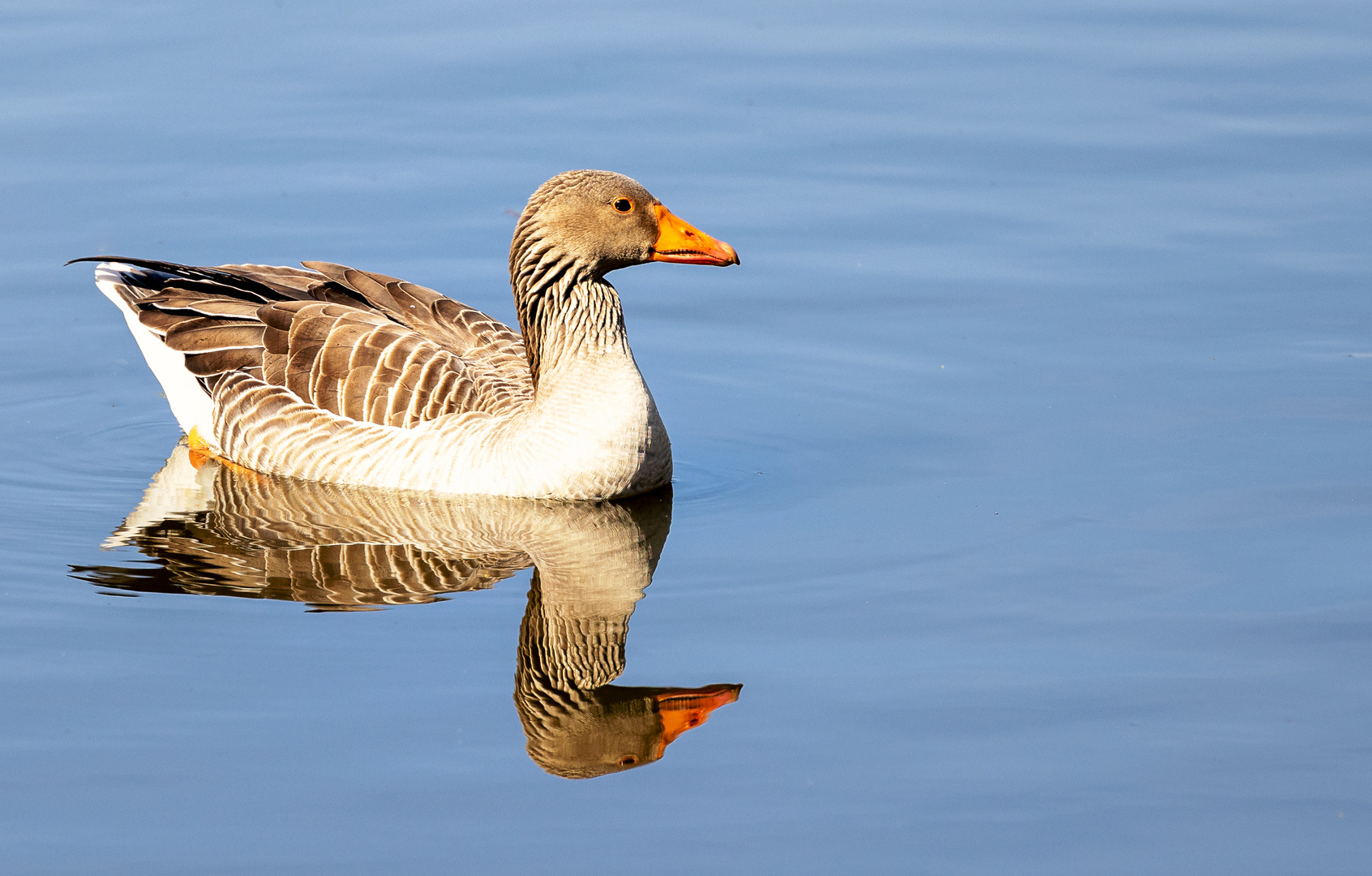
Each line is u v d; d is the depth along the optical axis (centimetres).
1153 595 1348
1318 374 1788
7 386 1862
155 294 1750
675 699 1202
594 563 1433
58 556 1431
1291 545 1430
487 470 1566
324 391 1622
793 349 1933
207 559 1430
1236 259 2036
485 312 1970
